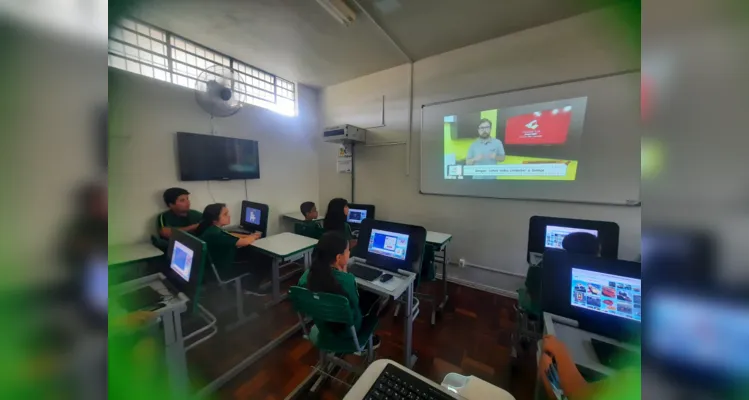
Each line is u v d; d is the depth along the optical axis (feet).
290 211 13.29
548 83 8.14
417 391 2.22
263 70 11.78
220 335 6.97
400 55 10.22
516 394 5.19
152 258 7.38
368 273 5.61
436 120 10.33
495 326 7.50
